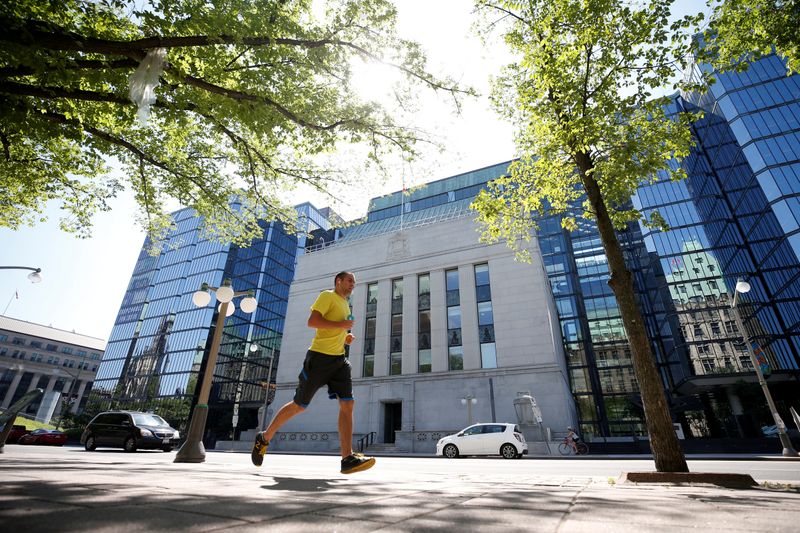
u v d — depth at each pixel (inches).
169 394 2305.6
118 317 2957.7
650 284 1838.1
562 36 351.6
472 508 69.6
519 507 71.4
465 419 1104.2
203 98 325.7
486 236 477.4
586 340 1615.4
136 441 533.3
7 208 549.0
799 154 1342.3
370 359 1331.2
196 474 128.3
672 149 333.1
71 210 521.3
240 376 2426.2
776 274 1405.0
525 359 1115.9
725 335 1487.5
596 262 1817.2
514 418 1053.8
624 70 331.6
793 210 1299.2
